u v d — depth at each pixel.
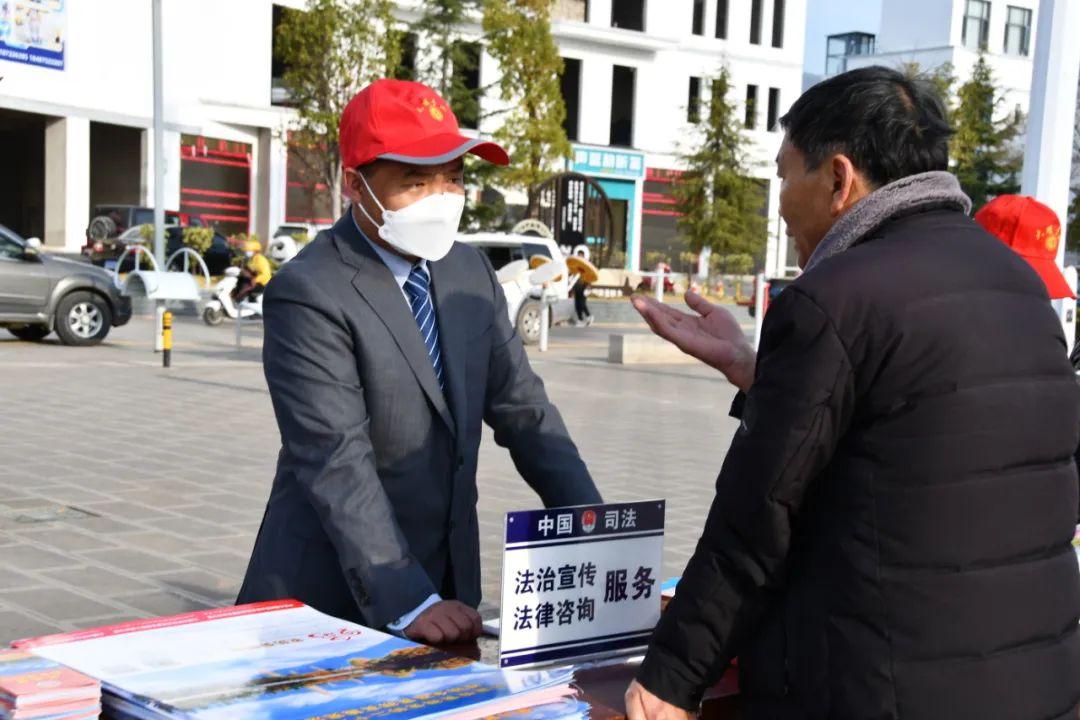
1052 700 1.79
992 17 48.38
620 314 27.61
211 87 32.91
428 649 1.98
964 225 1.87
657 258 41.62
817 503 1.80
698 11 43.53
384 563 2.28
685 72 42.91
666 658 1.84
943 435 1.71
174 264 27.28
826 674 1.75
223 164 33.47
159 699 1.67
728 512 1.80
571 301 21.00
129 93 31.12
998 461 1.74
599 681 1.98
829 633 1.76
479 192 32.44
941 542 1.71
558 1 39.84
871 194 1.85
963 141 35.69
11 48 28.22
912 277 1.75
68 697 1.62
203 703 1.66
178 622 2.09
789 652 1.79
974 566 1.73
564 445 2.70
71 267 15.41
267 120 33.88
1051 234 4.00
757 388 1.80
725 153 37.16
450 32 31.11
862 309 1.73
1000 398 1.74
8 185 35.53
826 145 1.88
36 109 29.05
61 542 5.77
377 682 1.79
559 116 31.91
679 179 38.81
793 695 1.79
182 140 32.28
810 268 1.83
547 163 31.84
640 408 12.04
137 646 1.93
